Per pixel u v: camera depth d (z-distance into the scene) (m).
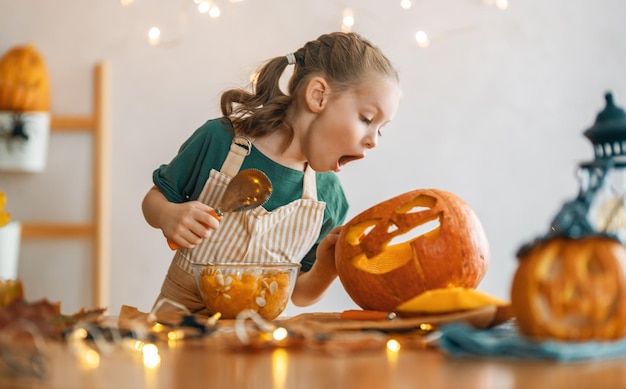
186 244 1.25
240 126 1.43
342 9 2.49
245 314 0.79
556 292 0.65
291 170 1.43
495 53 2.50
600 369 0.58
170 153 2.51
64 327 0.80
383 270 1.09
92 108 2.50
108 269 2.49
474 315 0.81
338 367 0.61
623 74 2.51
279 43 2.50
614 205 0.73
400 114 2.49
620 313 0.65
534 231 2.50
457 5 2.50
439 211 1.05
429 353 0.69
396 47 2.50
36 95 2.42
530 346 0.62
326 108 1.37
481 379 0.54
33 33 2.51
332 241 1.29
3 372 0.58
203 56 2.50
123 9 2.51
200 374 0.58
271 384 0.54
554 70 2.51
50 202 2.48
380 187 2.48
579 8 2.51
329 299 2.44
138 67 2.51
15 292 0.90
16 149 2.38
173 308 1.43
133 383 0.54
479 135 2.50
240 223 1.39
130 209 2.50
